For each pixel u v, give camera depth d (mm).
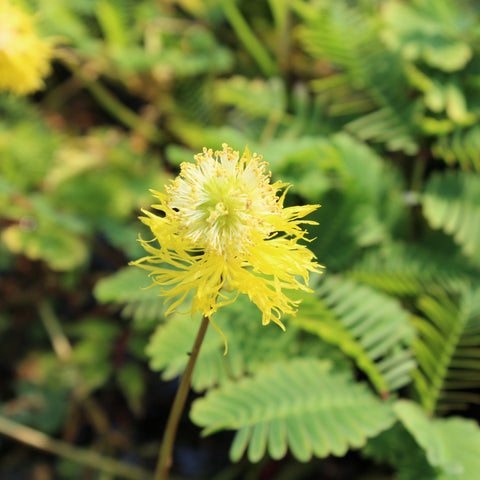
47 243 299
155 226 163
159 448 306
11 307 332
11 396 323
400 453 217
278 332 229
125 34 342
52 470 300
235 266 161
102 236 338
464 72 289
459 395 227
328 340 223
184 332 225
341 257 251
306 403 210
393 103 290
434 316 233
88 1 349
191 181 163
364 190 257
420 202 276
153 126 355
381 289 251
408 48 284
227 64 342
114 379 317
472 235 252
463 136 278
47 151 327
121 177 324
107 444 304
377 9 334
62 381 302
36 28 297
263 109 310
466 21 308
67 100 385
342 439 203
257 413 207
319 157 254
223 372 219
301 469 271
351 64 299
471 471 203
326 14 300
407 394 232
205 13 378
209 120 346
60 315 336
